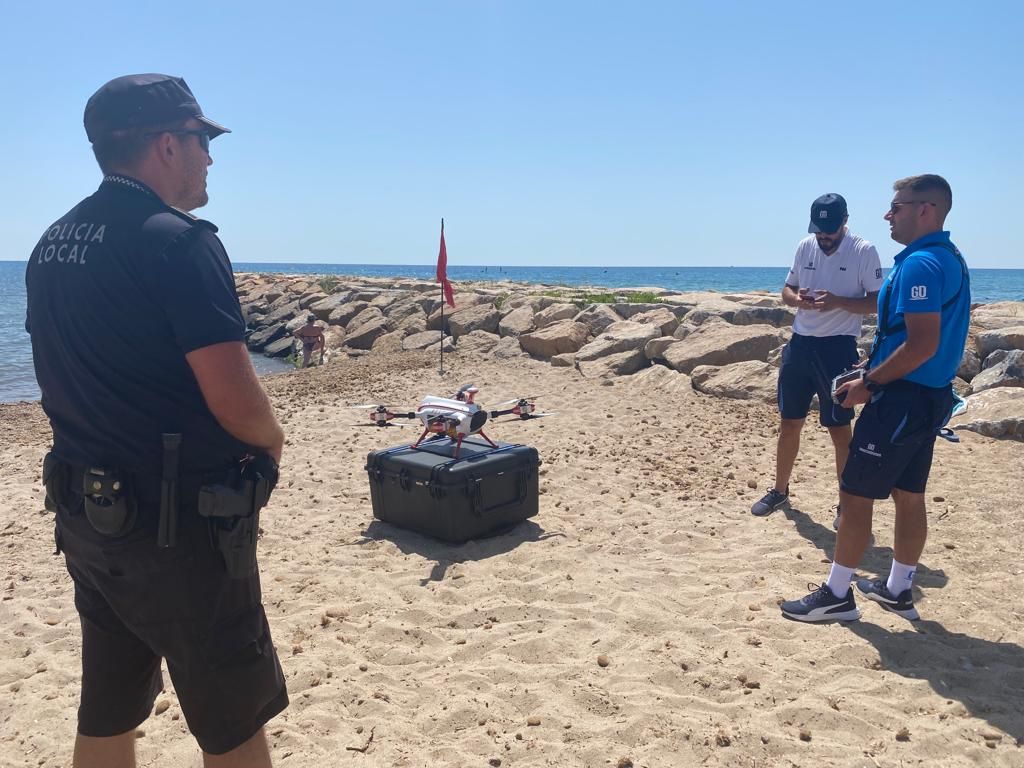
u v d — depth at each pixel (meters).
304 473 7.43
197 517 2.07
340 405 10.87
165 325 2.01
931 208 3.86
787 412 5.76
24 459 8.62
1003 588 4.51
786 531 5.57
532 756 3.17
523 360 13.52
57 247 2.11
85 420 2.06
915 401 3.89
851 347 5.45
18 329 30.83
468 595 4.69
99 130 2.13
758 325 11.31
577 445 8.09
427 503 5.51
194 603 2.08
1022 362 8.35
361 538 5.72
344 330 21.75
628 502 6.33
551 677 3.74
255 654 2.20
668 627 4.22
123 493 2.00
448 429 5.68
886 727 3.30
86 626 2.29
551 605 4.52
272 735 3.33
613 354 12.13
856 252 5.26
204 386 2.01
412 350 16.70
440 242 11.49
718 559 5.14
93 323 2.01
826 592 4.23
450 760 3.16
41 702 3.68
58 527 2.20
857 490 4.05
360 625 4.34
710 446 7.88
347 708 3.54
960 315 3.88
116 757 2.36
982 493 6.00
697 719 3.38
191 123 2.21
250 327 26.45
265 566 5.24
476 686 3.70
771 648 3.97
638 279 157.62
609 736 3.29
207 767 2.21
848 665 3.78
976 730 3.23
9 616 4.63
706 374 10.30
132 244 2.00
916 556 4.21
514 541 5.54
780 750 3.17
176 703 3.67
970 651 3.85
